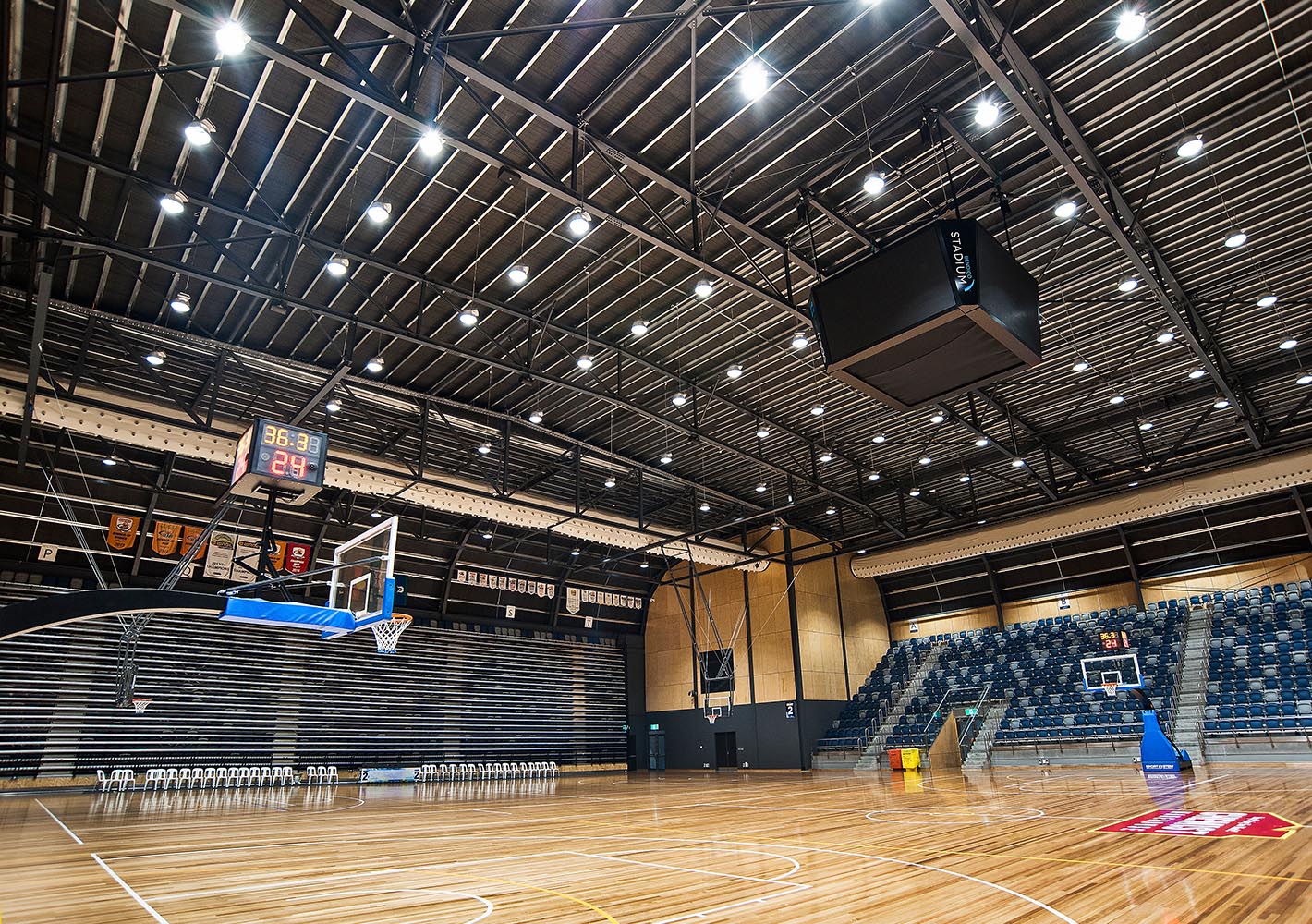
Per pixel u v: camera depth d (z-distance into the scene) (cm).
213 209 1080
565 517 1891
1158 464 1922
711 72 946
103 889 580
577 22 796
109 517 1920
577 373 1614
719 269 1147
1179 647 2230
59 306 1212
